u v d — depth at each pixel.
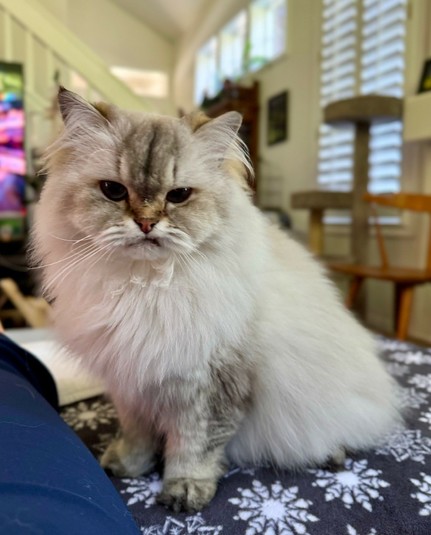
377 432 0.89
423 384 1.17
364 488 0.74
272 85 4.30
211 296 0.73
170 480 0.74
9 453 0.47
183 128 0.81
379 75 2.93
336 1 3.32
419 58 2.65
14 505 0.39
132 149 0.75
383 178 2.90
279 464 0.85
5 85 3.16
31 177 3.00
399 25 2.78
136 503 0.72
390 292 2.96
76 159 0.78
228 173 0.83
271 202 4.33
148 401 0.76
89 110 0.78
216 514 0.68
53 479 0.46
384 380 0.96
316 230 3.01
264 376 0.83
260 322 0.81
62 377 1.08
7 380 0.70
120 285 0.73
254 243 0.80
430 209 2.15
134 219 0.71
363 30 3.06
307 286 0.91
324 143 3.54
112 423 0.99
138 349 0.71
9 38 3.16
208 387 0.74
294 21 3.90
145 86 7.85
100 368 0.77
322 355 0.86
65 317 0.77
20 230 3.15
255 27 4.67
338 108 2.55
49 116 2.83
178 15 6.86
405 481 0.75
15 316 2.63
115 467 0.80
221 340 0.74
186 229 0.73
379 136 2.92
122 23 7.45
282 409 0.84
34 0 2.42
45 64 3.49
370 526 0.64
